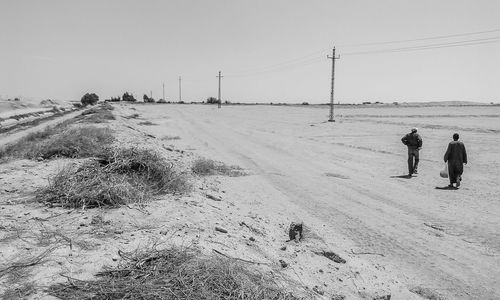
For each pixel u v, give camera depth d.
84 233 6.12
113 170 9.18
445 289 6.51
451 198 12.47
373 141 29.53
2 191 8.65
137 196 8.32
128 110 72.62
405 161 20.27
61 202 7.76
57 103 108.19
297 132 37.69
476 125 42.91
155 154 10.52
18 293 4.22
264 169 17.28
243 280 4.76
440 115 66.25
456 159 13.93
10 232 5.99
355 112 83.69
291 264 6.52
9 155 14.75
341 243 8.38
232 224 8.05
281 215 10.03
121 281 4.57
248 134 35.34
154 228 6.66
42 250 5.35
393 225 9.74
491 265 7.46
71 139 14.57
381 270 7.11
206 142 27.83
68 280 4.52
